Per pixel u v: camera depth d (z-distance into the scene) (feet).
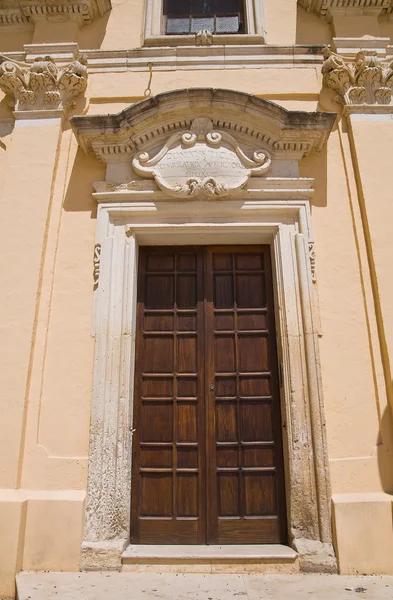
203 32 17.02
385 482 11.88
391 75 15.76
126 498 11.84
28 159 14.92
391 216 14.08
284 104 16.12
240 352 13.51
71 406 12.50
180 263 14.47
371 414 12.47
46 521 11.26
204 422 12.87
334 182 14.83
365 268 13.74
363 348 13.01
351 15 17.61
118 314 13.12
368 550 10.96
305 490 11.73
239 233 14.02
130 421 12.53
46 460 12.00
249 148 14.87
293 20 17.83
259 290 14.14
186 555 11.03
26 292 13.30
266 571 10.87
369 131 15.23
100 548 11.07
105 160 14.80
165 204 14.05
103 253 13.69
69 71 15.88
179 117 14.82
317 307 13.16
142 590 9.68
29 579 10.35
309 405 12.32
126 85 16.43
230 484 12.48
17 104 15.83
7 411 12.19
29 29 18.04
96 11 17.85
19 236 13.93
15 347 12.78
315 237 14.10
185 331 13.73
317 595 9.43
